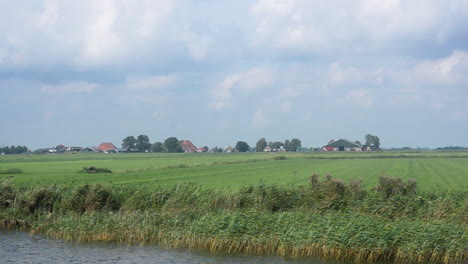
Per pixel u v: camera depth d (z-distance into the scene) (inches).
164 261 823.1
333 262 824.3
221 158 6569.9
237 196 1191.6
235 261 823.7
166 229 997.8
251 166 3818.9
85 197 1218.0
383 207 1072.8
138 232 992.2
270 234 916.6
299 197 1173.7
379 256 836.0
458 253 820.6
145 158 6702.8
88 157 7258.9
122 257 848.9
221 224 944.3
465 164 4028.1
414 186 1232.8
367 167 3563.0
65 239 993.5
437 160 5027.1
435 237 835.4
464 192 1192.8
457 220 1003.9
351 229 860.0
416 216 1051.3
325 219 951.6
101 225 1019.3
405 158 5777.6
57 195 1254.3
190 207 1167.0
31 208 1211.9
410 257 816.9
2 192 1253.7
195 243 934.4
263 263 809.5
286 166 3811.5
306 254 871.1
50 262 815.7
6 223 1139.3
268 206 1147.3
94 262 815.7
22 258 841.5
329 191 1189.1
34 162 4970.5
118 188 1309.1
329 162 4667.8
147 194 1241.4
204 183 2037.4
